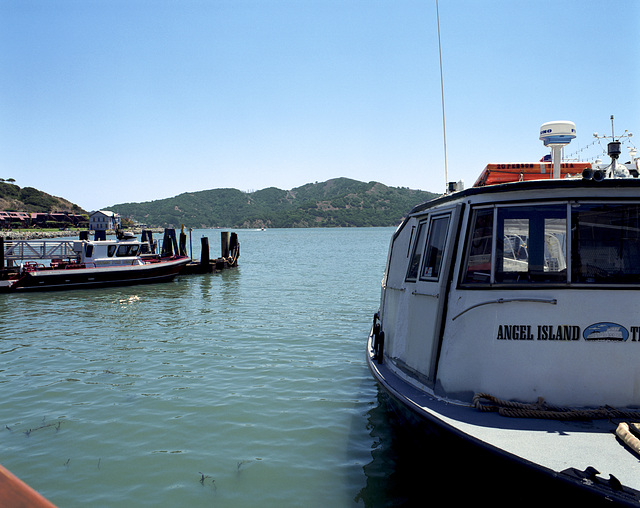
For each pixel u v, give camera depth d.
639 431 4.80
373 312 18.91
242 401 9.75
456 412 5.70
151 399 9.88
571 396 5.59
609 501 3.94
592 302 5.59
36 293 26.34
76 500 6.34
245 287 27.53
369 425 8.64
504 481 4.65
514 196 5.88
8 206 180.25
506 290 5.79
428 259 7.04
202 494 6.48
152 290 26.98
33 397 10.05
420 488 6.06
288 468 7.14
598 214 5.66
